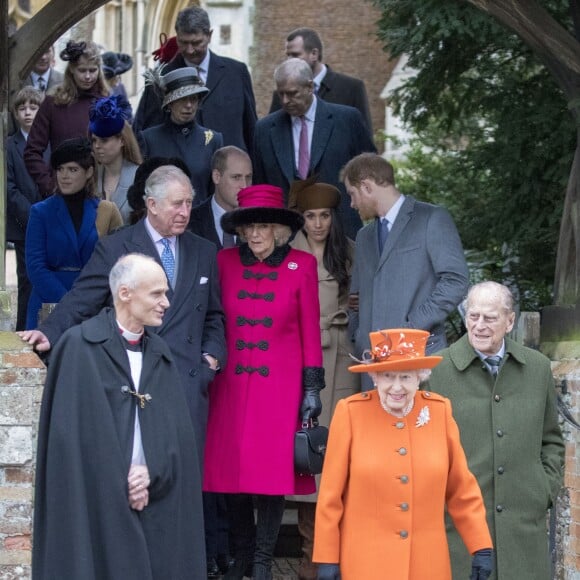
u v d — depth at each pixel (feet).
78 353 45.16
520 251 85.30
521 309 85.51
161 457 45.21
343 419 44.60
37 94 79.71
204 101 76.95
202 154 69.82
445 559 44.14
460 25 77.92
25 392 53.16
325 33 188.34
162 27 186.50
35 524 45.09
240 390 56.13
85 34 185.98
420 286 57.98
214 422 56.44
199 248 55.47
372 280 59.00
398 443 44.14
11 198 75.97
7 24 58.13
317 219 62.23
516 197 83.20
